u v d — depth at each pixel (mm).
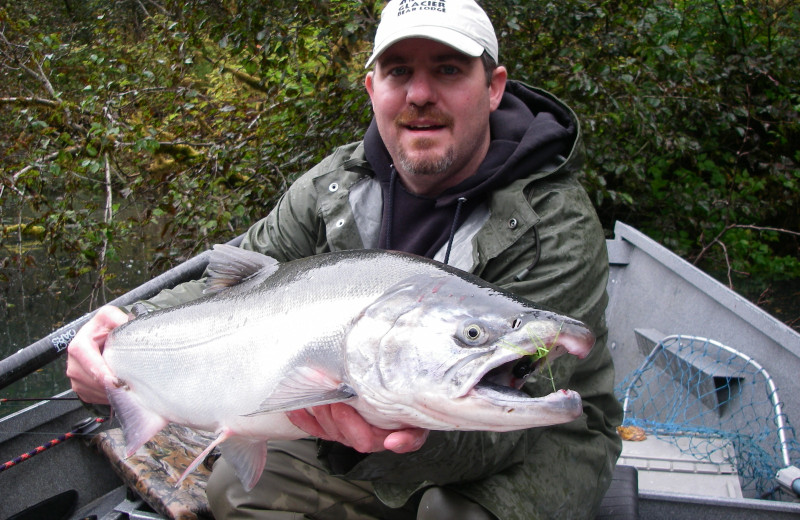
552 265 825
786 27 2957
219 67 2586
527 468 786
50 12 3750
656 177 2910
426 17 887
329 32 2156
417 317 646
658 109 2486
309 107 2287
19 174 2320
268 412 671
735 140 3152
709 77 2754
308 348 709
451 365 618
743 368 1370
